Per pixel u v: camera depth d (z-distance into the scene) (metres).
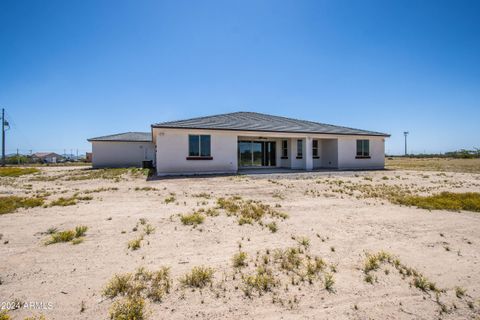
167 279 2.98
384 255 3.62
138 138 29.72
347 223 5.29
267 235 4.54
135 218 5.63
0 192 9.54
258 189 9.78
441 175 15.19
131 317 2.29
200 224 5.17
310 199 7.85
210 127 15.20
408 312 2.43
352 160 19.98
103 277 3.04
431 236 4.50
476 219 5.60
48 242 4.14
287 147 19.77
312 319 2.31
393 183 11.54
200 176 14.28
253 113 22.92
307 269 3.24
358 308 2.48
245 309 2.45
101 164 27.77
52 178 15.05
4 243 4.14
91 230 4.79
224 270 3.22
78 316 2.33
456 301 2.60
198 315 2.35
